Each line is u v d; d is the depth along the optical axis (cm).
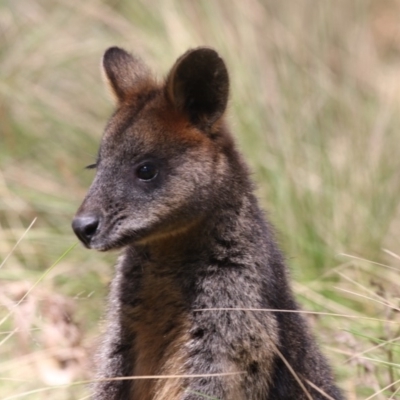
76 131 1736
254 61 1706
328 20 1881
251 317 988
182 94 1034
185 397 988
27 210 1565
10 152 1705
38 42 1850
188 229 1016
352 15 1945
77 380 1161
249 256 1010
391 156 1614
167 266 1023
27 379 1152
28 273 1368
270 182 1527
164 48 1756
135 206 1008
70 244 1485
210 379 986
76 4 1933
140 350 1045
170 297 1024
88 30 1906
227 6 1812
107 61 1123
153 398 1034
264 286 1006
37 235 1485
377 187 1545
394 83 1953
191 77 1034
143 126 1026
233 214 1020
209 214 1015
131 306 1043
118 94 1087
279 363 1011
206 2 1792
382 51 2228
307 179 1536
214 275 1008
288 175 1532
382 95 1842
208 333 996
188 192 1014
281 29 1808
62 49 1853
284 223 1480
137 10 1888
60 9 1933
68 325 1194
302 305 1205
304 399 1030
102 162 1026
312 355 1055
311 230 1484
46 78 1817
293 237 1460
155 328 1037
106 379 995
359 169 1562
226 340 988
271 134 1602
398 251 1459
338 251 1442
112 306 1057
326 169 1558
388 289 1248
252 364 989
